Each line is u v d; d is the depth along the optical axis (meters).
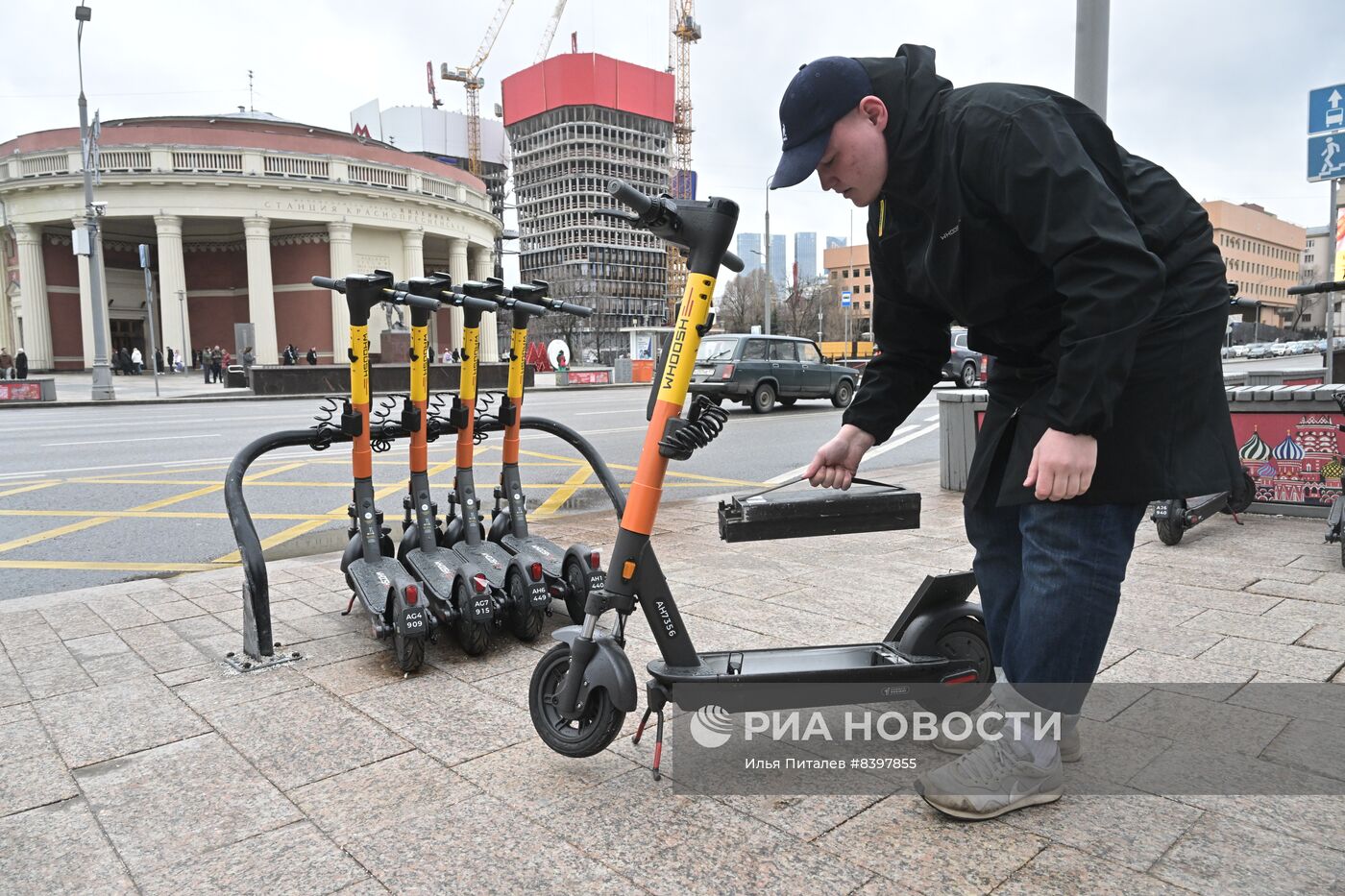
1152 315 1.67
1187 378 1.87
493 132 126.69
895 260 2.21
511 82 128.12
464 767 2.35
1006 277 1.92
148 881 1.84
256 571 3.24
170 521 6.65
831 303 86.00
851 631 3.45
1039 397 2.02
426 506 3.81
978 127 1.80
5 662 3.27
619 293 109.81
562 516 6.59
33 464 9.98
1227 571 4.32
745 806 2.11
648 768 2.32
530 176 128.12
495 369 29.25
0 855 1.96
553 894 1.76
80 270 45.47
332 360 48.12
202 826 2.07
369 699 2.86
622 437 12.65
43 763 2.42
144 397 24.47
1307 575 4.23
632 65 123.38
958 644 2.53
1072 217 1.68
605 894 1.75
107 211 42.47
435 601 3.28
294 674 3.11
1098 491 1.89
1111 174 1.83
